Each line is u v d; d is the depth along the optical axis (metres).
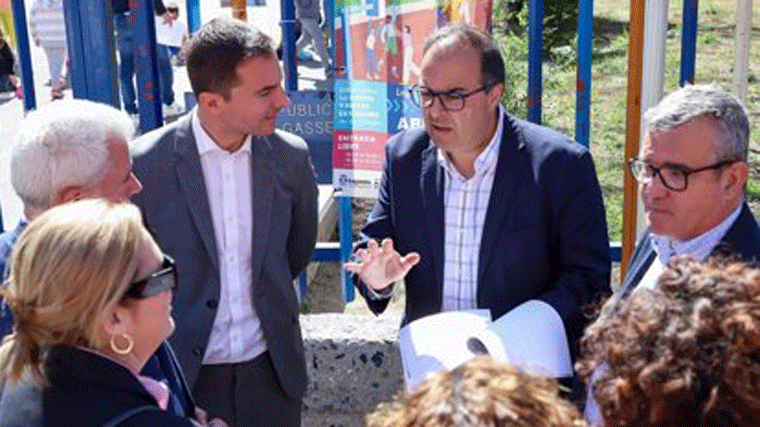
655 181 2.22
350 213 4.89
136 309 1.79
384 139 4.50
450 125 2.55
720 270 1.40
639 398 1.25
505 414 1.18
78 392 1.69
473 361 1.30
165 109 9.46
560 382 2.41
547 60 10.35
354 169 4.58
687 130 2.16
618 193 6.77
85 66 3.95
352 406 3.84
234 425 2.87
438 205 2.73
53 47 8.30
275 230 2.85
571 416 1.24
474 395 1.21
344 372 3.80
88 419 1.66
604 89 9.60
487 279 2.69
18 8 4.21
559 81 9.52
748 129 2.24
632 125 4.08
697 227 2.22
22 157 2.28
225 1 8.61
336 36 4.45
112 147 2.32
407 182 2.79
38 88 10.75
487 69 2.54
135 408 1.69
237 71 2.61
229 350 2.82
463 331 2.46
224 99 2.65
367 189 4.60
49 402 1.68
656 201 2.23
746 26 5.52
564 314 2.53
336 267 6.33
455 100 2.52
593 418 1.84
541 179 2.64
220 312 2.79
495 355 2.35
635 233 4.18
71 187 2.26
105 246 1.72
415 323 2.55
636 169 2.31
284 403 2.96
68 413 1.67
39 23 8.30
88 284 1.70
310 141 4.67
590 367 1.42
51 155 2.25
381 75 4.43
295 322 2.96
